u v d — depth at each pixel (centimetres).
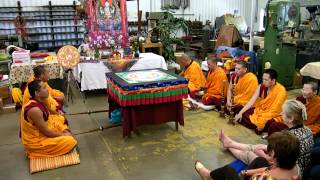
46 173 279
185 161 297
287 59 559
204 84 487
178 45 941
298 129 223
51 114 333
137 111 346
